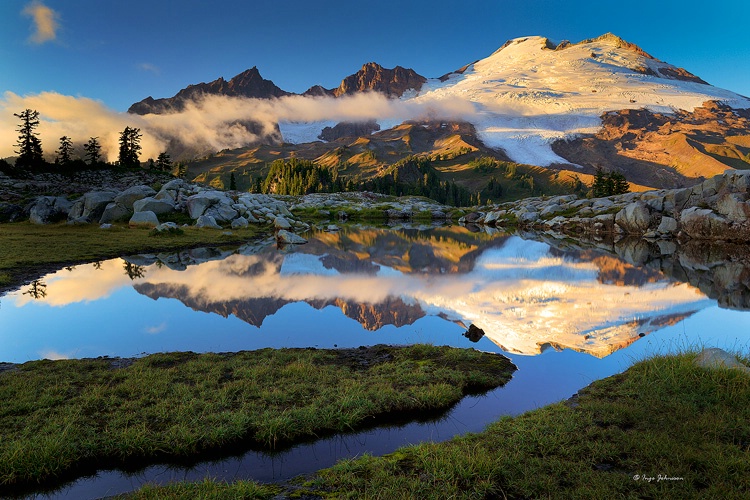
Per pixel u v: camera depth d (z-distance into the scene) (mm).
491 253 50125
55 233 53906
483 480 7586
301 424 10336
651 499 6891
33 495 8133
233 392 11883
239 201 86938
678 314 22359
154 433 9688
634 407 10195
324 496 7422
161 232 57562
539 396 12445
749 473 7328
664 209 73125
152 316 21609
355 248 54219
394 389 12398
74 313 21938
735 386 10609
